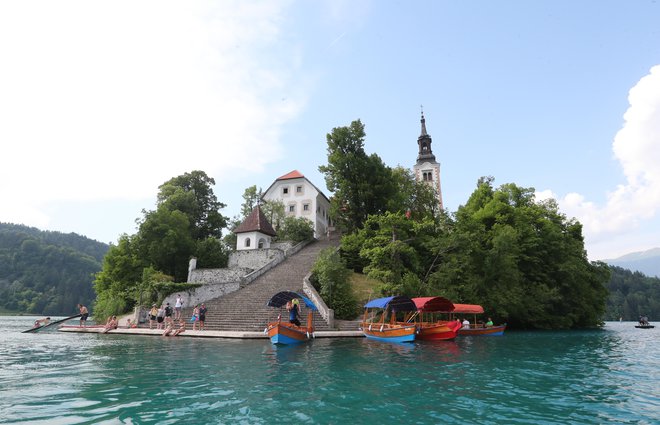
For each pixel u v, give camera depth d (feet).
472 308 92.27
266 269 125.29
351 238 138.10
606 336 100.12
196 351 53.98
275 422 23.04
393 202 152.97
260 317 85.51
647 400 29.84
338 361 46.50
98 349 56.24
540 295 123.13
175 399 27.99
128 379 34.94
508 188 162.40
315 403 27.27
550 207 161.17
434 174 277.44
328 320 85.15
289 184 224.94
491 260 120.16
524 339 87.71
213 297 102.58
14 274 439.63
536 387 34.17
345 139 164.45
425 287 105.40
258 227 152.66
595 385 35.42
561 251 137.39
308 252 150.30
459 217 133.18
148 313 94.12
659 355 58.95
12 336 80.53
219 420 23.30
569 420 24.54
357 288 115.44
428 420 23.94
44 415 23.90
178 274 139.33
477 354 56.95
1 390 30.60
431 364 45.70
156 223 138.51
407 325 82.17
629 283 457.27
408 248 109.60
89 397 28.45
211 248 150.71
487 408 26.89
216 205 185.47
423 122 300.40
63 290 416.46
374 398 28.99
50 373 37.70
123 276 131.44
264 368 40.91
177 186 173.68
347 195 158.40
